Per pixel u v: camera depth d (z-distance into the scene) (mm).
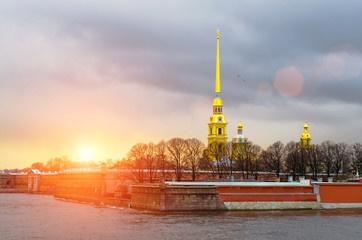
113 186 166250
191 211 114000
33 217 113000
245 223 97062
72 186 195750
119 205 141500
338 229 92250
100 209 133750
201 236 82812
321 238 83500
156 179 186625
